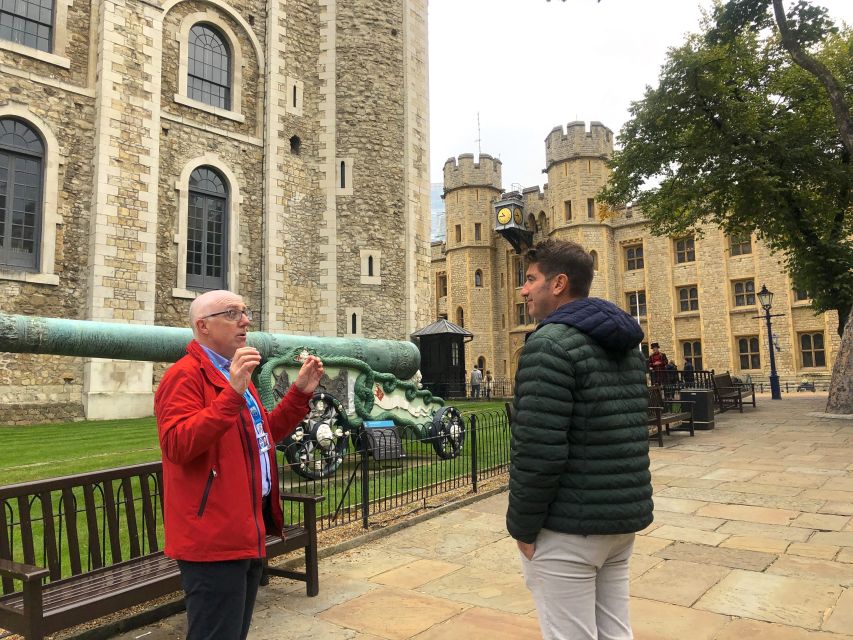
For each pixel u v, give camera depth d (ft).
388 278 59.11
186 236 49.67
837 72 49.88
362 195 58.75
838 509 17.52
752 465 24.31
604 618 6.61
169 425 6.84
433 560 13.82
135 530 11.21
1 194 41.39
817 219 51.88
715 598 11.32
